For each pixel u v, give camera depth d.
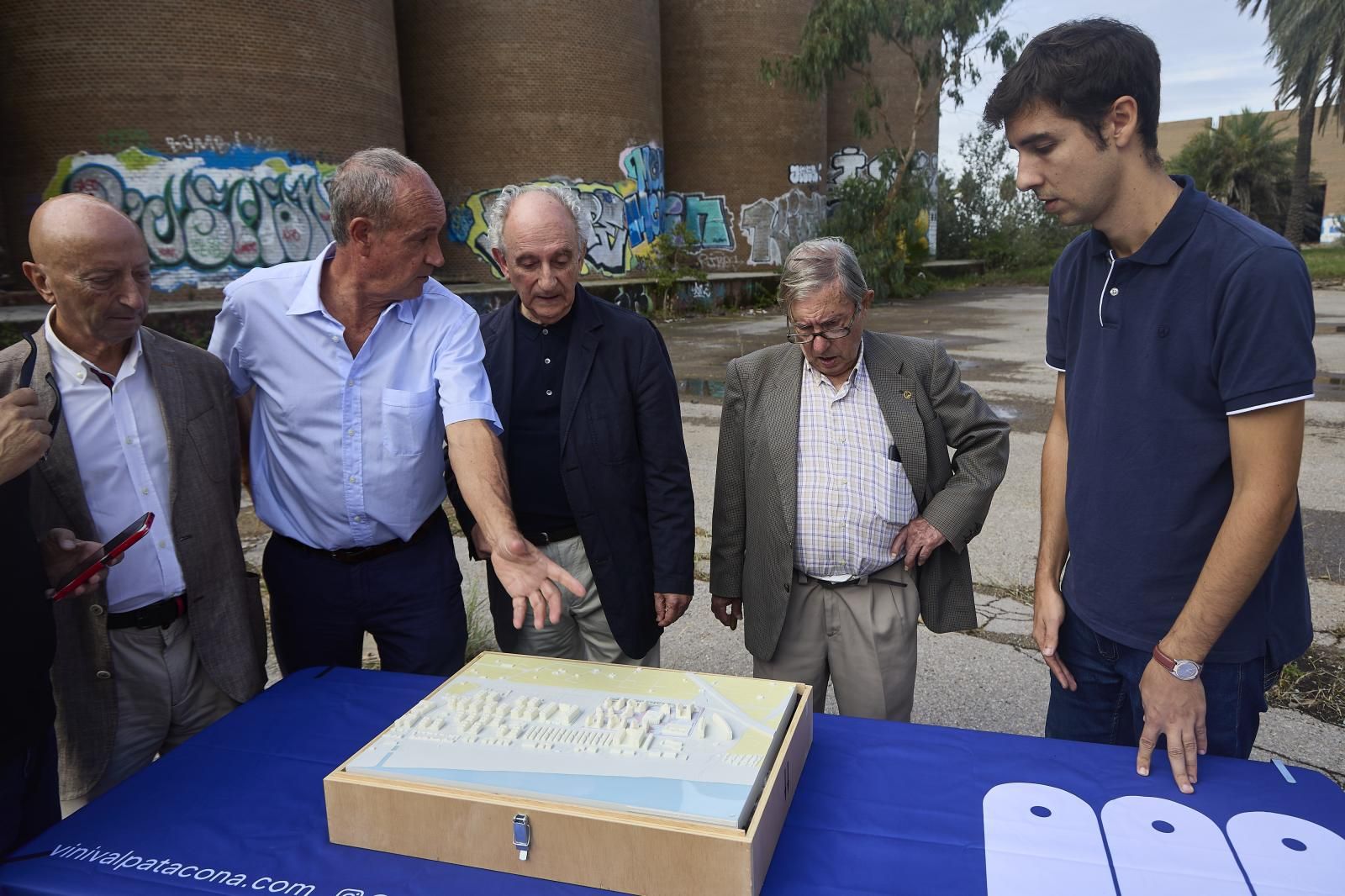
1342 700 3.06
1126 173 1.49
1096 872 1.21
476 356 2.13
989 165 29.42
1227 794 1.38
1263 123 39.25
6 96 10.04
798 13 18.66
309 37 10.92
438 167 15.04
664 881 1.17
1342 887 1.16
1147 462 1.59
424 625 2.21
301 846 1.33
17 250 10.43
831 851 1.27
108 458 1.84
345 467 2.05
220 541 2.01
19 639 1.59
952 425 2.17
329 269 2.01
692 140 18.78
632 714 1.46
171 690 1.98
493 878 1.23
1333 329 12.34
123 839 1.36
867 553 2.13
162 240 10.33
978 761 1.49
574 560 2.39
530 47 14.62
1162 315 1.53
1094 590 1.72
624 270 16.23
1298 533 1.64
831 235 19.84
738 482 2.33
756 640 2.25
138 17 9.88
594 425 2.29
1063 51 1.43
